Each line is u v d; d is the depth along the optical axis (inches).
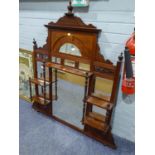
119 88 81.7
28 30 105.4
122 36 72.4
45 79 98.6
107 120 82.9
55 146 87.6
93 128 90.6
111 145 86.7
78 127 98.3
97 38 77.1
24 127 99.9
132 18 67.9
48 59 96.3
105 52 78.7
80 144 89.4
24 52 113.0
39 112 113.6
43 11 93.0
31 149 85.4
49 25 88.1
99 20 75.5
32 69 113.0
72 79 93.7
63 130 98.7
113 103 80.2
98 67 80.2
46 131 97.4
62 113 104.1
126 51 68.1
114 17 71.6
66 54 88.2
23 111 114.3
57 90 102.6
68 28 81.3
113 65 75.3
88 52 80.1
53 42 90.7
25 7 99.9
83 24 76.7
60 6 85.3
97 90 86.8
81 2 74.2
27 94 123.6
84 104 84.9
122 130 89.7
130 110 83.0
